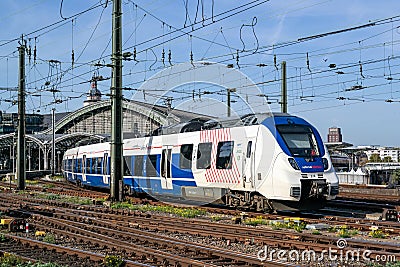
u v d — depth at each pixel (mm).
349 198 27234
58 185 43438
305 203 19016
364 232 15492
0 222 17828
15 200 28828
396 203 24469
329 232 15531
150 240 13883
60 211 22000
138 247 12891
